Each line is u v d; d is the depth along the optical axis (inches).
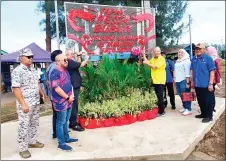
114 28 347.6
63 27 773.9
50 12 743.7
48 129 247.1
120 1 729.6
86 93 256.1
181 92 285.7
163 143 203.2
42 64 627.8
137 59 347.9
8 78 721.6
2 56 604.1
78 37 326.0
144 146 198.2
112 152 187.8
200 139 225.0
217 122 278.8
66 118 197.2
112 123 247.6
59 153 187.2
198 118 271.3
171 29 839.7
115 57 280.8
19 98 172.4
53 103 188.9
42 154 185.3
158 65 271.0
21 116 178.9
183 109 299.6
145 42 370.6
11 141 218.2
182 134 222.1
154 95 281.6
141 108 264.8
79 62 230.4
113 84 261.4
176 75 286.4
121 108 251.8
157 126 246.1
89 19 331.9
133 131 232.8
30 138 196.5
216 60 259.8
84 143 206.2
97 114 243.6
